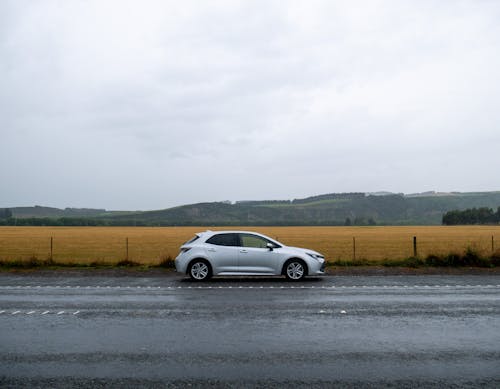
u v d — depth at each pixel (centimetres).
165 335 827
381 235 7675
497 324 910
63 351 732
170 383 593
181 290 1381
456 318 965
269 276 1741
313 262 1599
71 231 10862
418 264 2064
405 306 1102
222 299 1212
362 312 1028
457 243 4991
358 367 651
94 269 2009
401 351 727
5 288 1449
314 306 1104
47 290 1402
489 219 19162
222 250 1591
